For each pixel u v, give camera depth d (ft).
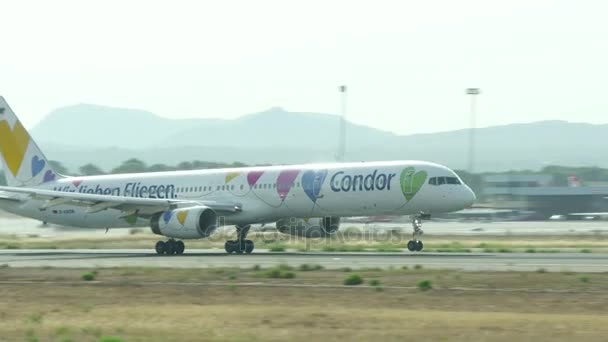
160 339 309.63
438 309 379.35
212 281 497.46
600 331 313.94
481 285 455.63
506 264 587.68
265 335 314.55
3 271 584.81
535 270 533.55
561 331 314.14
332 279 493.77
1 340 313.53
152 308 394.93
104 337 312.71
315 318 350.23
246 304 404.98
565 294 418.72
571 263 593.01
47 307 407.64
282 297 425.28
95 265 634.43
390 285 463.01
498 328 321.32
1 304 423.23
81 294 453.58
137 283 495.41
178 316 364.99
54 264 655.76
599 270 533.55
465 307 384.27
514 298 408.46
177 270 563.48
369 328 325.21
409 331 317.22
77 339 312.71
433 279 484.33
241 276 517.96
